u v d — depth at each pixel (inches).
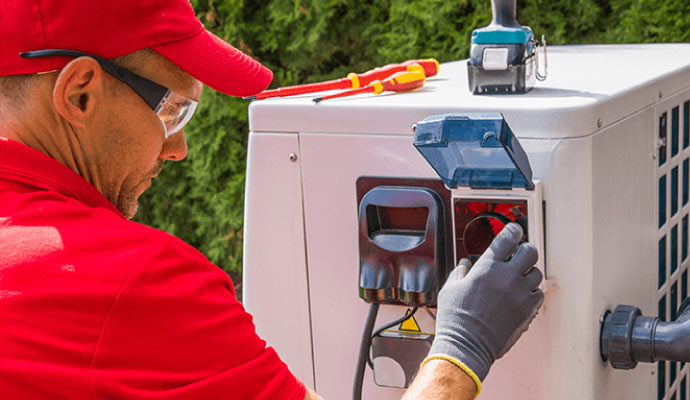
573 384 57.2
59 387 37.2
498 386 59.3
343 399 66.9
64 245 39.0
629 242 63.6
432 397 44.2
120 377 37.9
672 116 72.9
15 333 37.3
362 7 176.9
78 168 43.8
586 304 55.9
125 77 42.8
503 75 60.7
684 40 149.8
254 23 181.5
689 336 56.2
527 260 49.4
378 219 61.3
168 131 47.0
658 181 69.9
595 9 156.8
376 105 59.9
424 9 164.6
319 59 183.5
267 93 66.1
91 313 37.9
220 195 182.1
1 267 38.2
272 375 42.0
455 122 50.8
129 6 41.5
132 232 40.4
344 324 65.4
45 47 40.3
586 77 69.0
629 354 58.1
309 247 65.2
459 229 56.4
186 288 40.1
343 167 62.2
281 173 64.9
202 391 39.6
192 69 44.1
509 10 61.6
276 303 67.6
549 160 54.3
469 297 47.3
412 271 58.9
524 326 49.4
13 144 41.1
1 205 40.6
